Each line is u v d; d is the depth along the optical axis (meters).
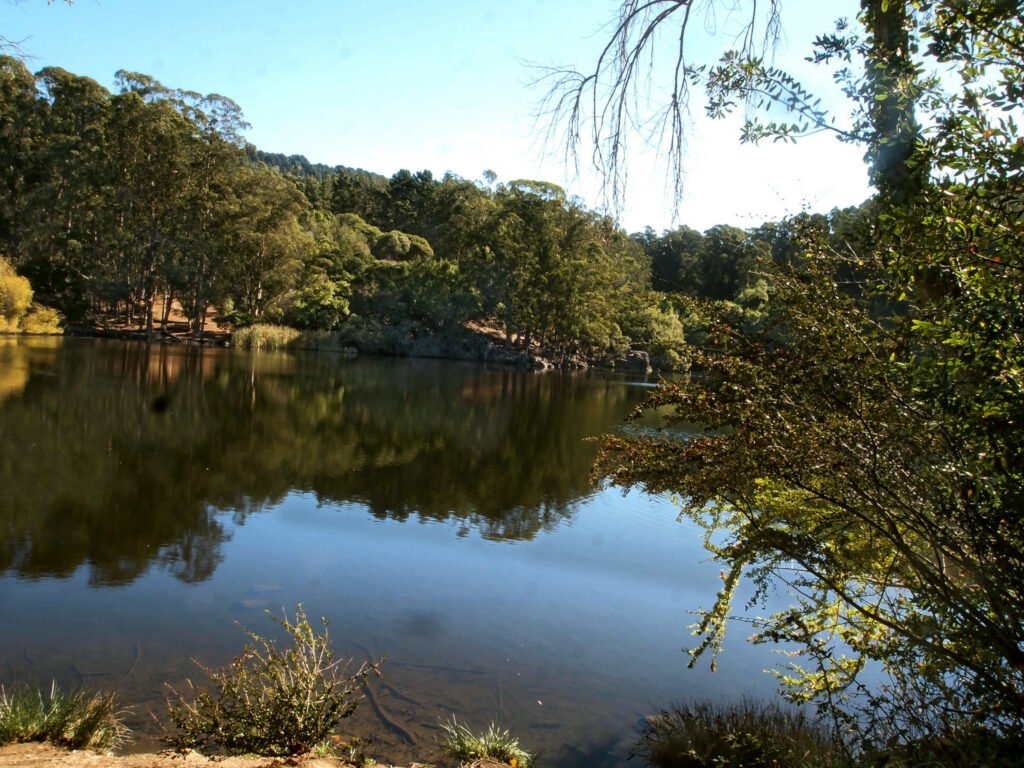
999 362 2.23
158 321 51.81
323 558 8.19
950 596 2.81
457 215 64.62
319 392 25.86
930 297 2.52
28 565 7.40
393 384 31.34
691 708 4.89
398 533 9.41
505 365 53.31
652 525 10.47
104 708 4.13
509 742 4.32
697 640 6.25
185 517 9.54
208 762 3.53
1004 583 2.45
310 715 4.16
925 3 2.38
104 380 23.44
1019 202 2.12
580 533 9.88
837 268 3.06
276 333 48.59
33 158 49.91
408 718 4.65
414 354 53.84
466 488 12.50
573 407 26.78
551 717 4.78
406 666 5.48
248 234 47.59
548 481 13.52
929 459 2.51
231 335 49.34
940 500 2.54
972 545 2.61
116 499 10.13
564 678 5.40
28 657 5.31
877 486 2.86
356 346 52.31
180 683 4.98
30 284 42.94
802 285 3.02
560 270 54.59
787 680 4.38
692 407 3.23
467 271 58.25
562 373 50.03
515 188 58.12
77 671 5.12
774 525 3.97
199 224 48.31
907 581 3.39
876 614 3.31
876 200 2.64
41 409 17.05
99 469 11.86
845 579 3.63
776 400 2.91
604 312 54.22
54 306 46.69
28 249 48.41
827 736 4.06
